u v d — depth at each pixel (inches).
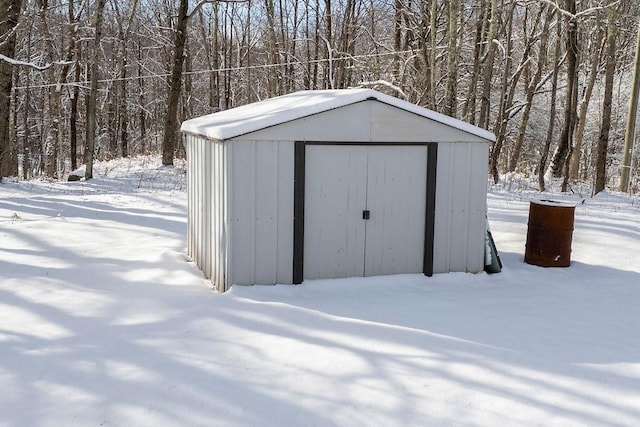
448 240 305.0
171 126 812.6
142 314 232.2
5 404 159.8
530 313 247.9
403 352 197.6
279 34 1251.2
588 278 309.7
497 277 309.3
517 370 185.0
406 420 154.1
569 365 190.2
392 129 287.1
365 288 279.7
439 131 295.3
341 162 282.4
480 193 308.7
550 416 156.6
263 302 247.3
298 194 272.5
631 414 158.2
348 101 276.7
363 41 1197.1
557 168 785.6
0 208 481.4
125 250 344.2
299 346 201.3
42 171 1266.0
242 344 202.7
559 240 327.3
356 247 290.0
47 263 309.1
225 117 307.1
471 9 898.7
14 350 195.9
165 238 384.2
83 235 384.8
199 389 169.5
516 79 873.5
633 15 1004.6
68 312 233.8
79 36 971.3
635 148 1121.4
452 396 166.9
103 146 1385.3
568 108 729.6
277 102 332.2
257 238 269.9
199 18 1309.1
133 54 1296.8
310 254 283.0
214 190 279.9
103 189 630.5
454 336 214.8
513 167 911.0
